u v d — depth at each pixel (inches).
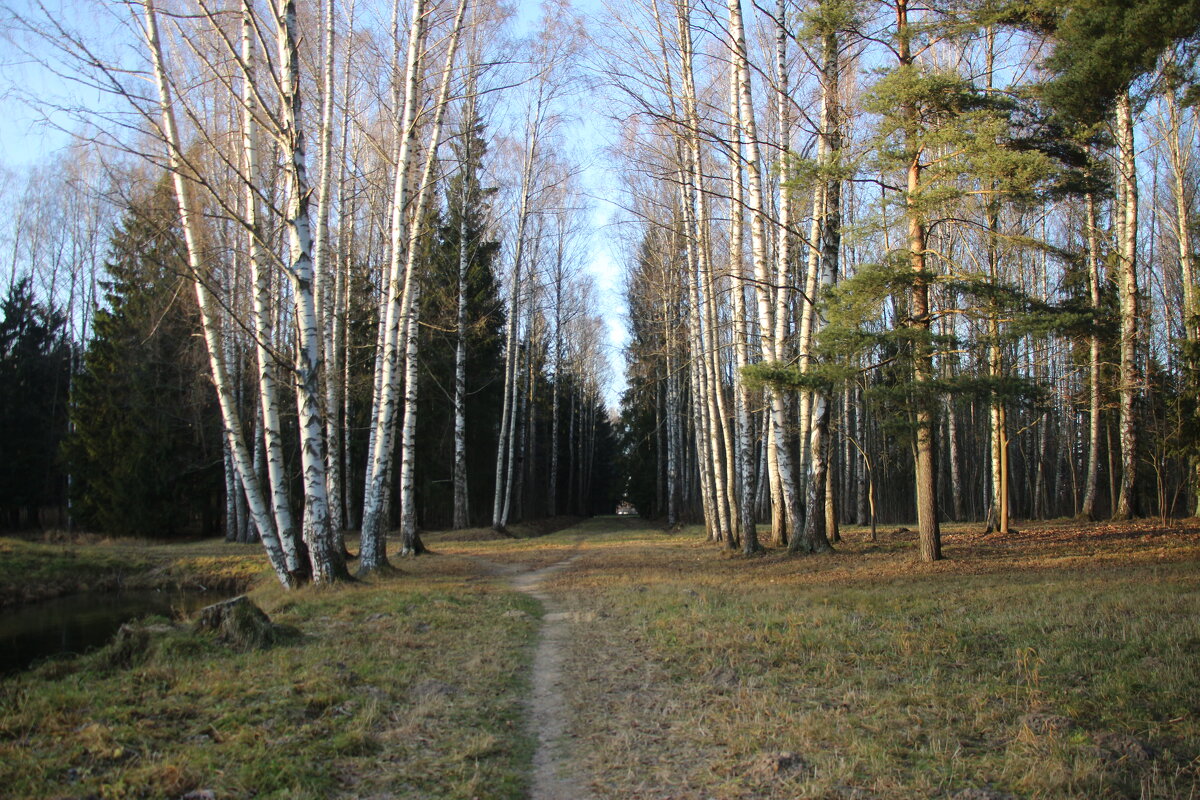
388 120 788.6
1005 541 756.0
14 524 1457.9
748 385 555.8
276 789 178.1
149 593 778.8
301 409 545.6
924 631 338.3
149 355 1130.7
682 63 730.2
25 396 1432.1
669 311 1055.6
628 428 2165.4
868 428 1262.3
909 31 511.5
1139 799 168.2
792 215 749.9
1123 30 398.0
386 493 655.1
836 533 844.6
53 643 509.4
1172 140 910.4
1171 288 1180.5
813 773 189.0
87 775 181.5
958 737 210.2
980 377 519.8
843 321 536.7
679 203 909.2
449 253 1289.4
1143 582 446.9
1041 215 833.5
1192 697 227.9
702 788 185.2
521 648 347.3
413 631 380.8
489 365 1577.3
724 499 840.9
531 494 1873.8
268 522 559.2
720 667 292.8
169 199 606.5
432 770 196.2
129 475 1200.8
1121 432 1024.2
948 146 506.9
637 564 733.9
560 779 196.5
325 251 701.3
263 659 308.0
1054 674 262.5
